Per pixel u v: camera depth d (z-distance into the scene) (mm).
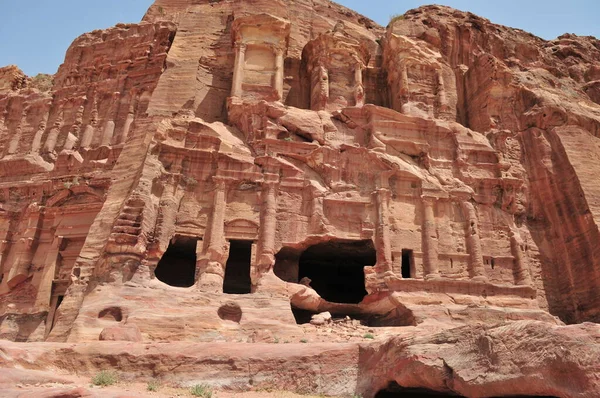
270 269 22156
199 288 20969
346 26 38125
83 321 17734
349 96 30703
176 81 32031
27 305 27266
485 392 9352
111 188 24438
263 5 36094
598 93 37219
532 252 26000
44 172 32594
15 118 36750
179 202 23266
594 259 24344
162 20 38844
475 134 28578
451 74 34219
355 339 18109
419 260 23938
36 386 10711
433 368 10414
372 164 25906
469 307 21453
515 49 38062
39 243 29141
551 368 8234
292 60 34375
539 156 28391
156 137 24094
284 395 12336
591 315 23797
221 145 24719
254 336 17500
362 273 28719
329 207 24312
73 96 35844
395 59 33000
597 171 27203
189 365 13508
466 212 25312
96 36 39531
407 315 21656
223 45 34625
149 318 18125
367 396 12078
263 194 24078
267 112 26656
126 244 20531
